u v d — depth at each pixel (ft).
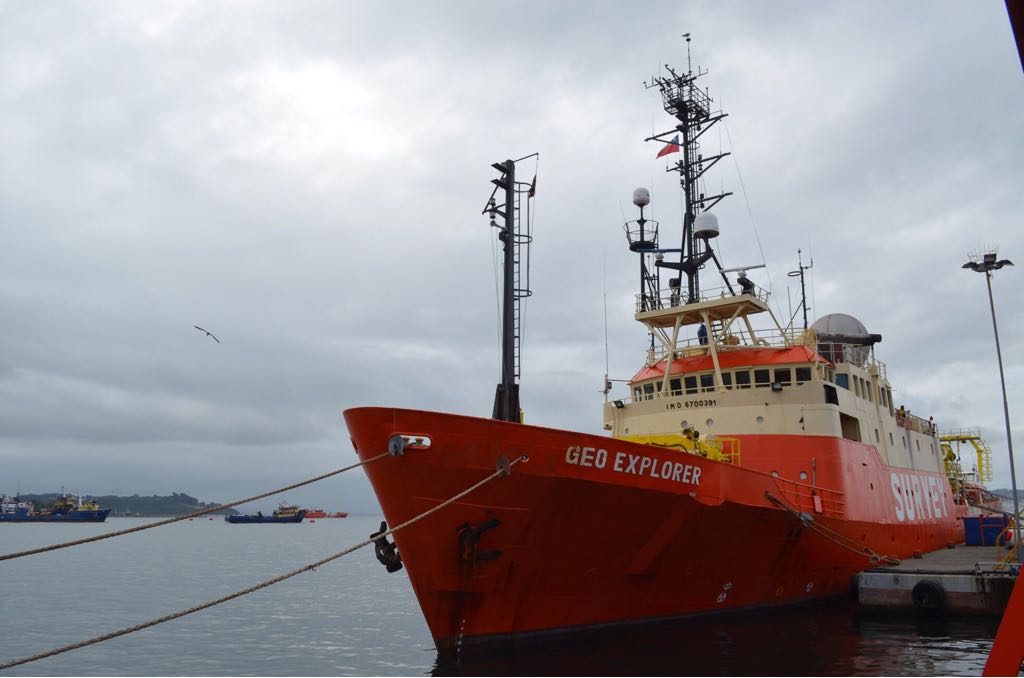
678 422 90.43
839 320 127.03
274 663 71.92
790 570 79.61
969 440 191.01
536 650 62.64
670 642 66.59
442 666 59.00
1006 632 21.21
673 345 92.68
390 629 91.97
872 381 108.88
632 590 67.21
